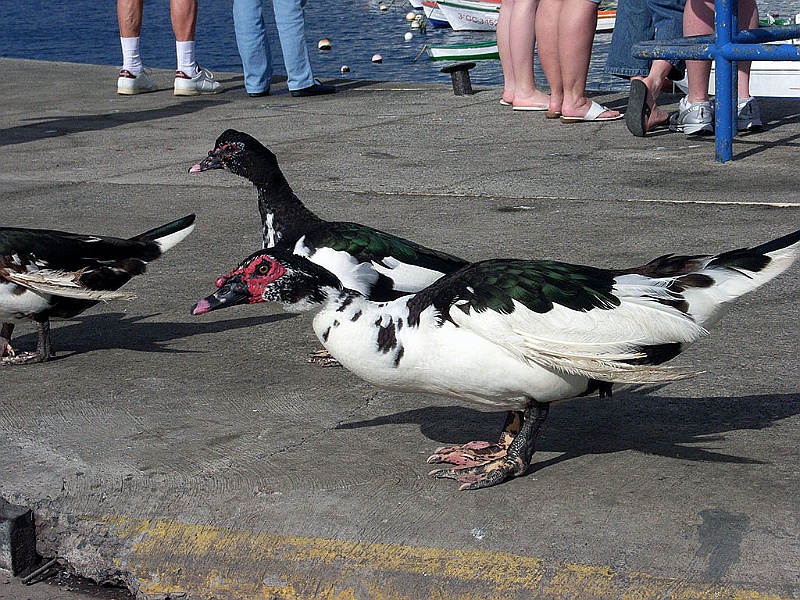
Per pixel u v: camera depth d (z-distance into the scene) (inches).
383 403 213.5
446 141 299.0
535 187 269.3
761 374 214.8
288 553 166.1
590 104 308.5
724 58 272.7
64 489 185.3
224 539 169.8
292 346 224.7
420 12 693.3
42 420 211.8
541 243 246.4
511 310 168.1
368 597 160.7
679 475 181.6
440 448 197.8
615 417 207.9
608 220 253.6
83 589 173.0
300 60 346.6
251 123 319.6
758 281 172.4
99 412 212.8
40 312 221.0
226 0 813.2
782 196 259.9
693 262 179.9
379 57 498.3
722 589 149.7
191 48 352.5
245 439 203.9
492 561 159.2
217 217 262.2
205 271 243.0
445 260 219.1
